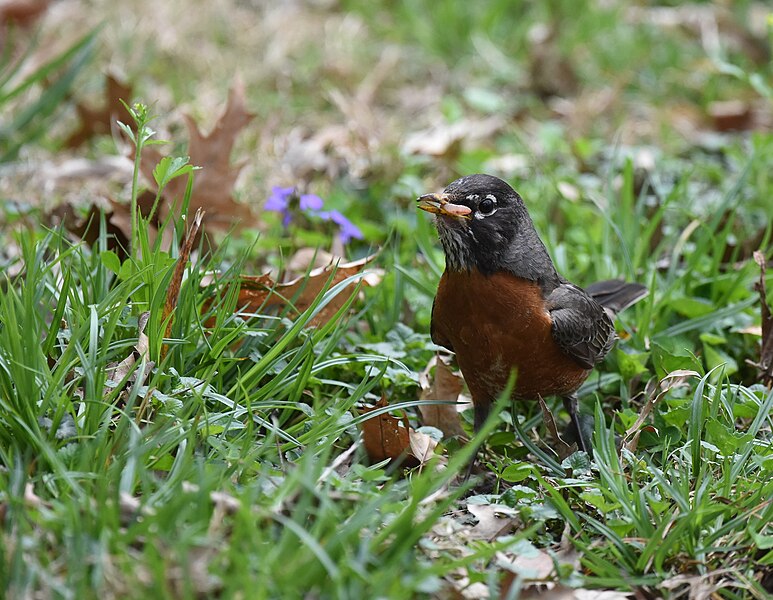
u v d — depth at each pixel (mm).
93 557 5680
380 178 13656
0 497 6285
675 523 6992
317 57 17406
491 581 6160
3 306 7441
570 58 17703
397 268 10047
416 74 17875
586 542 7043
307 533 5805
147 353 7633
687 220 12398
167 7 18031
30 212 11500
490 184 8594
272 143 14242
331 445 7348
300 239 11594
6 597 5551
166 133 13820
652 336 10125
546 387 8922
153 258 8180
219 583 5633
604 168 14406
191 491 6098
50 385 6961
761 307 9656
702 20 18734
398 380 9125
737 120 16172
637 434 8203
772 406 8406
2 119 14555
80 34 16766
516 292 8547
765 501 7125
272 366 8242
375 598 5516
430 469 6562
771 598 6527
